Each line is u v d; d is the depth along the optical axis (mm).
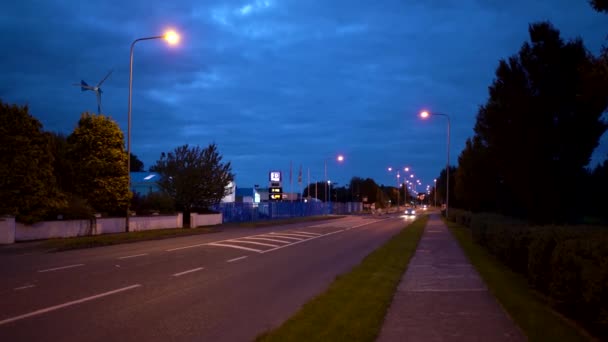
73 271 14922
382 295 10672
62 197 27547
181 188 45219
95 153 33000
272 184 68875
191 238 29906
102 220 30844
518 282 12516
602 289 6578
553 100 16281
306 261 18328
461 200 50531
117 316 9094
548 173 16812
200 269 15641
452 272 14773
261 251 21922
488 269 15086
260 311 9625
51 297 10797
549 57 16359
